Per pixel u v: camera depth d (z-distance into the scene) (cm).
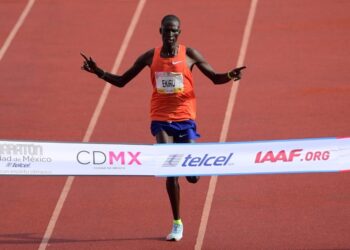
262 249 2942
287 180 3416
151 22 4694
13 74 4331
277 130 3809
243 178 3438
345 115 3912
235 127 3838
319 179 3412
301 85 4159
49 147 2700
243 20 4672
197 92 4128
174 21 2766
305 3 4794
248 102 4034
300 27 4603
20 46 4550
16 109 4044
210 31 4594
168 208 3244
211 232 3069
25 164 2705
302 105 4006
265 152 2700
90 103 4059
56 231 3105
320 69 4278
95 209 3250
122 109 4006
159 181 3431
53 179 3462
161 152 2702
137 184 3412
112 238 3041
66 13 4794
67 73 4312
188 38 4544
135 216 3194
